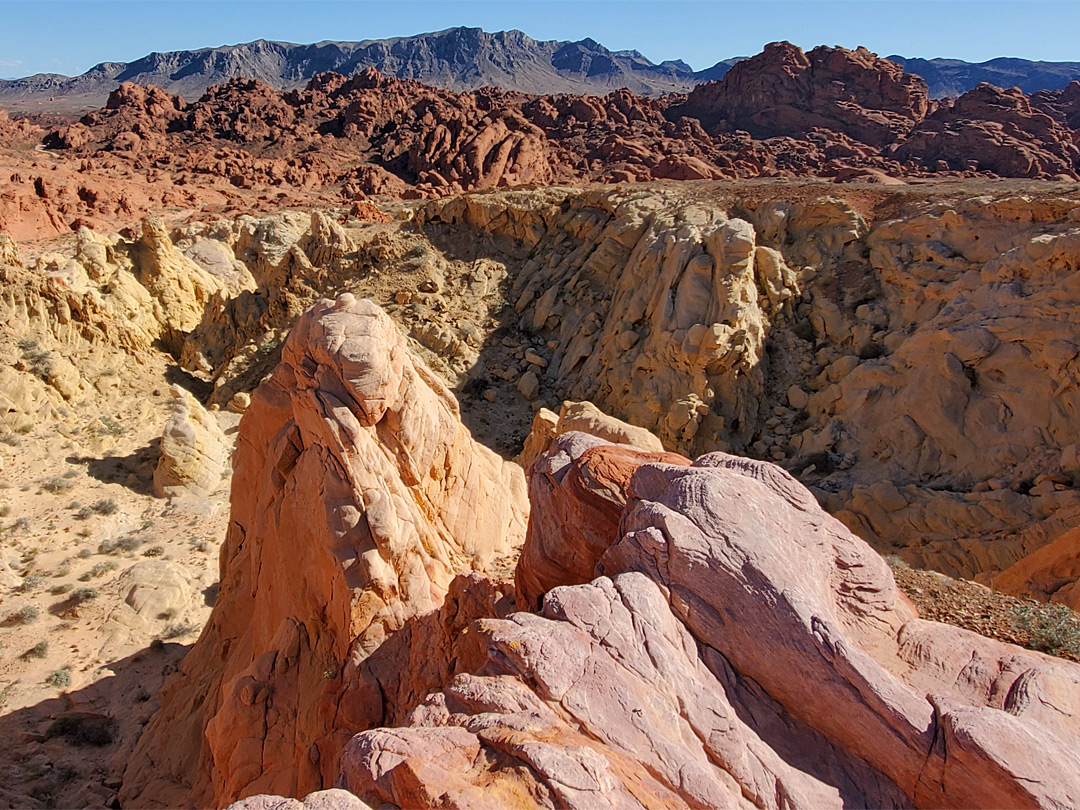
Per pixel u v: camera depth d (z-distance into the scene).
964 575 22.89
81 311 36.53
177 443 28.81
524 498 17.05
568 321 42.16
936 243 34.94
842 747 6.81
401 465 12.66
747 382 33.78
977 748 6.08
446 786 5.59
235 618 15.08
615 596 7.41
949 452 27.28
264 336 40.88
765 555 7.50
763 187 44.91
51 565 23.84
